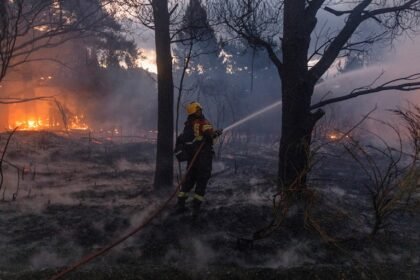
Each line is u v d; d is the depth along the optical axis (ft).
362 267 14.67
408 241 18.54
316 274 13.98
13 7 26.35
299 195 20.20
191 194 26.12
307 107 23.22
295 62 23.48
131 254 16.70
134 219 20.79
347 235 18.60
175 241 17.98
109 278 13.34
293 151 22.89
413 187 15.81
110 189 28.43
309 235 18.44
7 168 34.24
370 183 30.09
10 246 17.35
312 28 23.88
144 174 35.17
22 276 13.26
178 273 13.83
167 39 27.22
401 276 14.40
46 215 21.63
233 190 27.14
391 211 17.52
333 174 33.09
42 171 34.68
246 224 19.94
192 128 22.09
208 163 21.34
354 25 23.24
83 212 22.15
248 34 24.31
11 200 24.57
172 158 27.76
